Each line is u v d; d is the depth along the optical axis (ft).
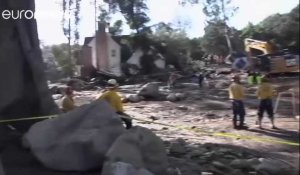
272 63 90.02
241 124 45.37
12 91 34.68
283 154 33.47
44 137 26.23
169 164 27.71
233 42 141.49
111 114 26.48
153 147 24.68
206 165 29.07
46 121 27.07
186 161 29.14
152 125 49.85
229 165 29.22
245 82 85.20
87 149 25.00
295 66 88.94
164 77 151.53
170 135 41.81
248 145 36.63
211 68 153.17
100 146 25.00
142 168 22.12
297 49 106.11
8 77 34.65
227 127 46.57
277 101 57.31
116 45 155.63
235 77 45.91
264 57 91.97
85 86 121.39
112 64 150.10
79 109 26.96
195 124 50.21
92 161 24.97
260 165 28.43
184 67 168.35
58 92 80.02
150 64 165.37
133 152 23.17
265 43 98.27
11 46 35.14
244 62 80.48
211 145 36.09
